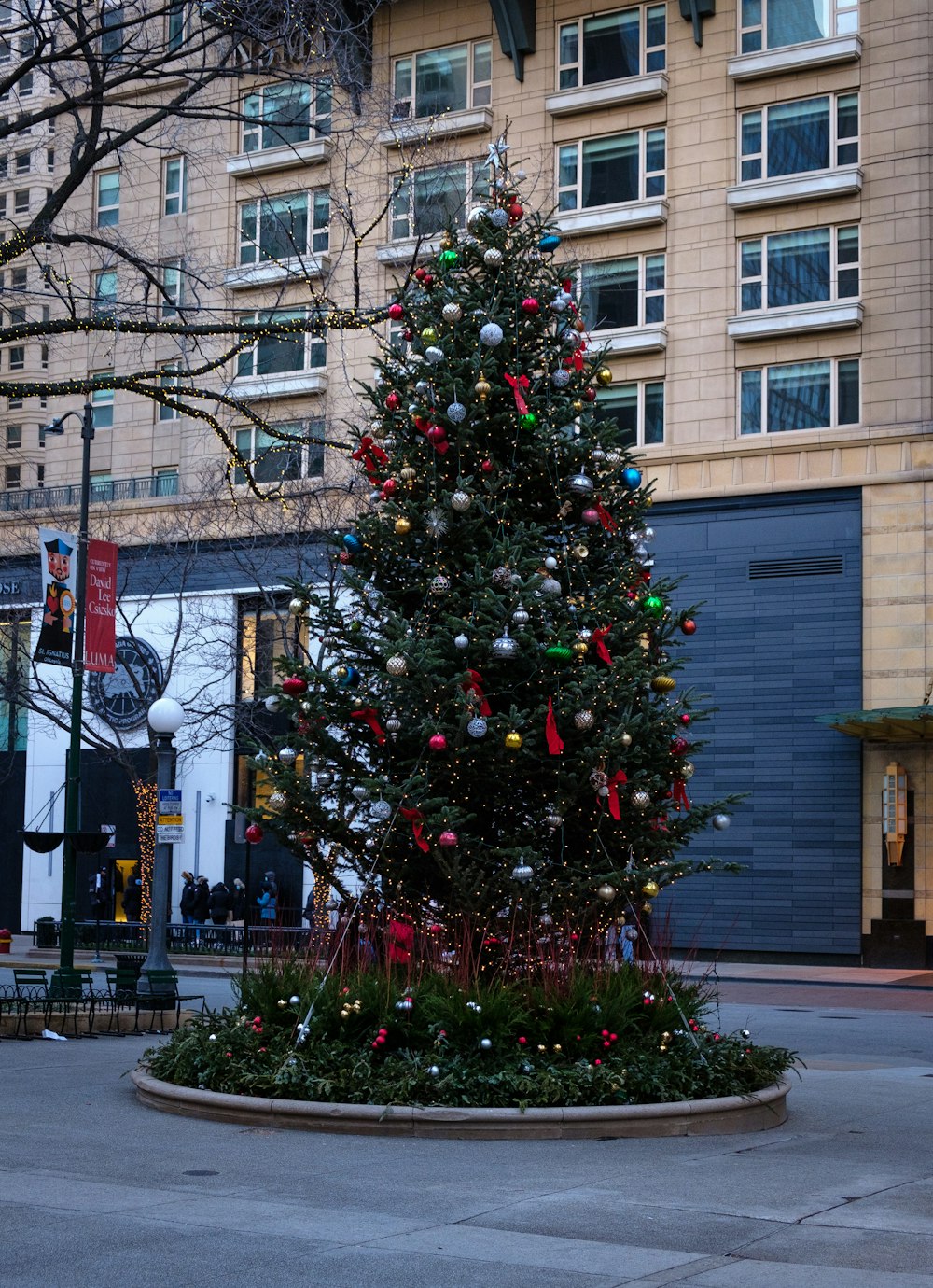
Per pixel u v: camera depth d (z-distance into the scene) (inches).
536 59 1453.0
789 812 1305.4
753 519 1337.4
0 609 1553.9
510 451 520.4
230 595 1525.6
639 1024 470.6
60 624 944.9
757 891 1310.3
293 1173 357.7
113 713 1617.9
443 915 495.2
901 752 1273.4
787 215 1343.5
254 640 1537.9
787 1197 339.0
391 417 530.9
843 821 1285.7
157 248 1358.3
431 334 514.0
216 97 1498.5
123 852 1626.5
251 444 1550.2
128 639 1585.9
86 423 1175.0
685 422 1366.9
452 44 1493.6
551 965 472.1
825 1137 434.3
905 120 1305.4
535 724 474.0
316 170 1509.6
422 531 510.0
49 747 1694.1
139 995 734.5
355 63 1175.6
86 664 952.3
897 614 1277.1
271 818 506.0
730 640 1337.4
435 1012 447.5
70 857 838.5
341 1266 270.2
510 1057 440.5
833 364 1320.1
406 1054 441.4
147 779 1498.5
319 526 1206.3
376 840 490.3
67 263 1469.0
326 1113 418.9
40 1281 256.7
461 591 505.4
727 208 1365.7
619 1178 359.3
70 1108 461.1
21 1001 708.0
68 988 784.9
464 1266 271.4
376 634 553.6
